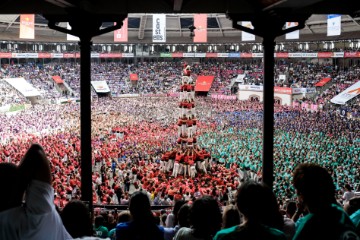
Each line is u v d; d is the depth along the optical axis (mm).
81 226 4891
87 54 11836
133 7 11961
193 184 28859
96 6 11797
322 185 3713
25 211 4078
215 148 43719
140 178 31688
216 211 4789
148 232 5234
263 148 11969
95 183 29562
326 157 36656
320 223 3652
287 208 8891
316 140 45781
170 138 49688
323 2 11766
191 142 34688
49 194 4184
